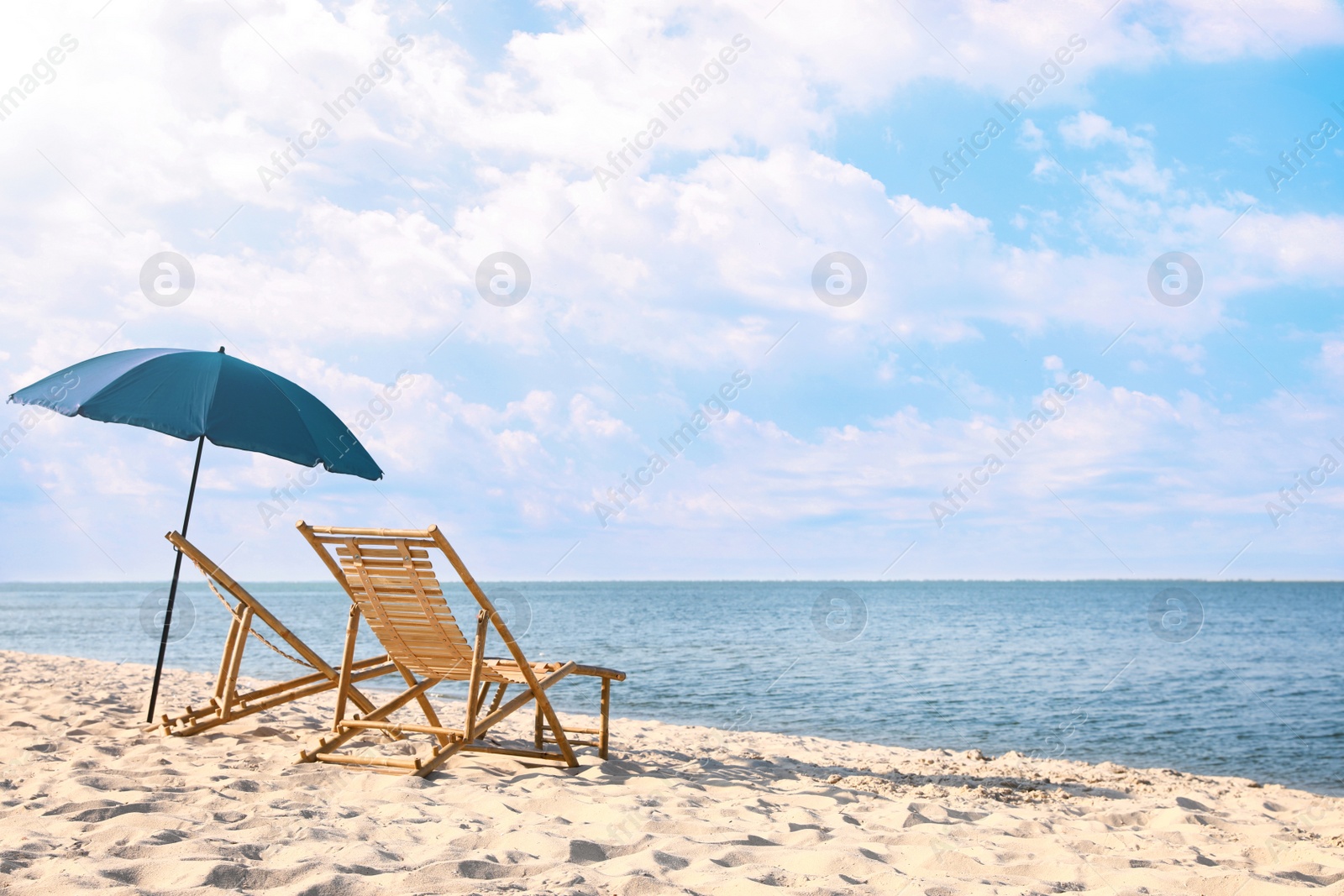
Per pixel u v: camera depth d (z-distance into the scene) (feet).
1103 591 414.82
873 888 9.34
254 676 46.93
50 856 8.71
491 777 14.94
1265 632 126.52
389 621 15.39
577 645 81.41
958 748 32.22
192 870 8.25
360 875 8.55
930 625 138.00
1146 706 45.16
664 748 21.93
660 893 8.61
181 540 16.29
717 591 435.12
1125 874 10.85
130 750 15.38
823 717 38.99
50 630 95.30
